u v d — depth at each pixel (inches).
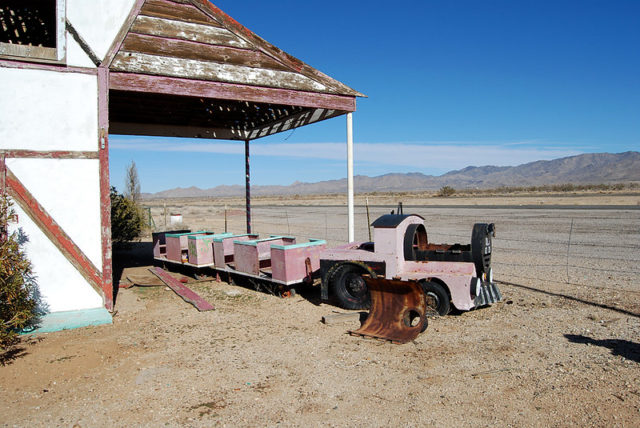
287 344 266.2
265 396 198.2
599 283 392.8
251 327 302.5
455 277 301.6
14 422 178.4
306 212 1664.6
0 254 241.6
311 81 390.3
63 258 303.4
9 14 397.7
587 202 1656.0
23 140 291.7
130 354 253.1
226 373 224.8
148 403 193.5
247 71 360.8
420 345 256.4
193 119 547.2
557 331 272.2
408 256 323.0
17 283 245.6
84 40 303.6
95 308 312.8
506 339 260.8
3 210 260.4
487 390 196.7
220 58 350.0
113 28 312.8
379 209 1665.8
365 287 332.2
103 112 309.9
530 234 769.6
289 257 366.6
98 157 310.3
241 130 599.8
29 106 293.0
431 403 187.0
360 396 195.9
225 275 458.6
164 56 328.8
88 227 309.6
